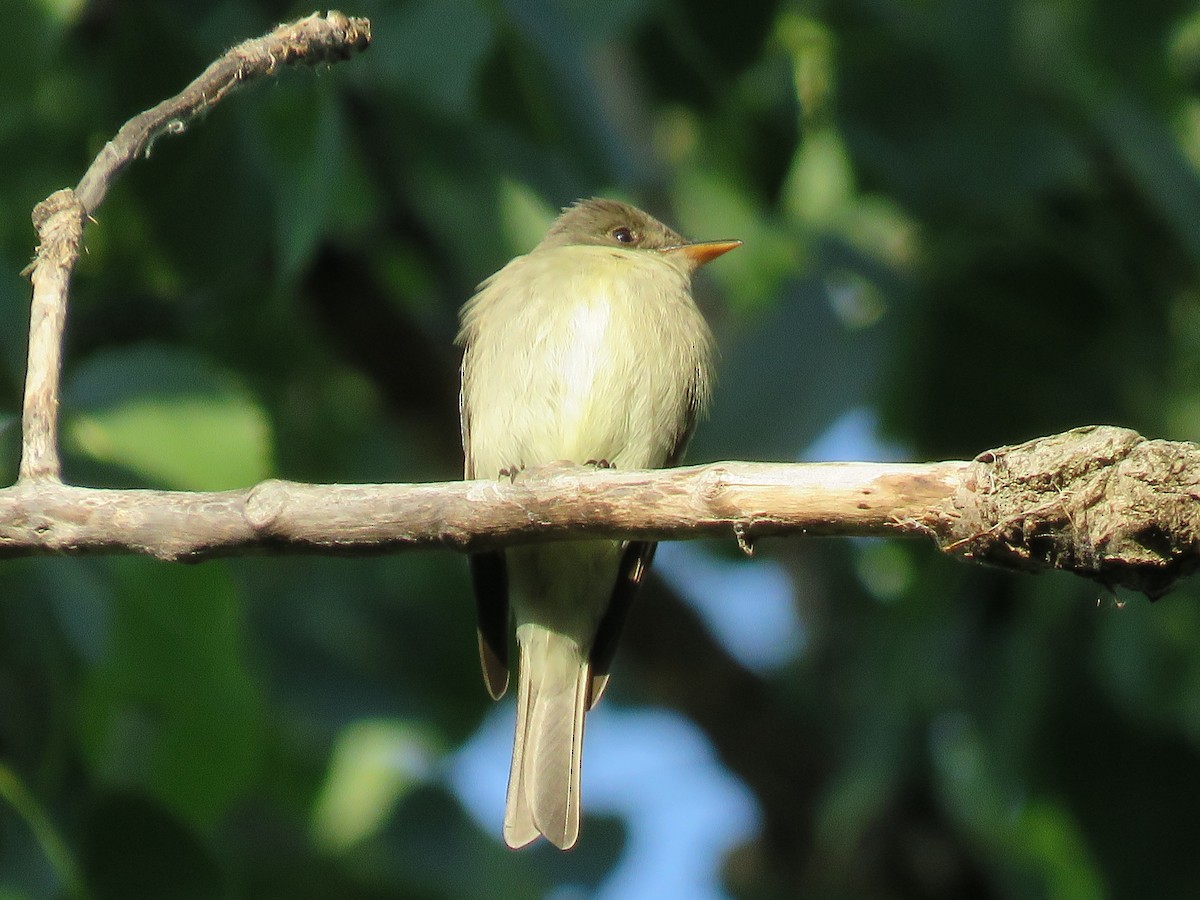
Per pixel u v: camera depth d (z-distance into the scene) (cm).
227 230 984
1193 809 966
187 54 962
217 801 901
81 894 795
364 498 639
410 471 1384
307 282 1210
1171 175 978
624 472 641
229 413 879
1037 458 612
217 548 639
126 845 832
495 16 930
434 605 1303
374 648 1279
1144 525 598
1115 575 608
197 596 872
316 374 1325
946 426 1025
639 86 1091
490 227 1212
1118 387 1021
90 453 859
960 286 1027
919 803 1188
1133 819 972
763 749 1234
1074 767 975
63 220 660
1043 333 1023
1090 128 1025
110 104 968
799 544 1288
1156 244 1052
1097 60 993
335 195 1001
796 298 1059
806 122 1066
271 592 1277
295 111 920
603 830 1332
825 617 1268
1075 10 998
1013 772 981
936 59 1011
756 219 1348
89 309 1102
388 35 901
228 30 986
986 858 1166
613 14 920
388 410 1269
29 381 645
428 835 1260
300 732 1227
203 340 1221
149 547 637
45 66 886
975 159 1002
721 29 933
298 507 637
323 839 1245
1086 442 612
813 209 1199
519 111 972
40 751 862
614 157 991
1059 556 612
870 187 1070
